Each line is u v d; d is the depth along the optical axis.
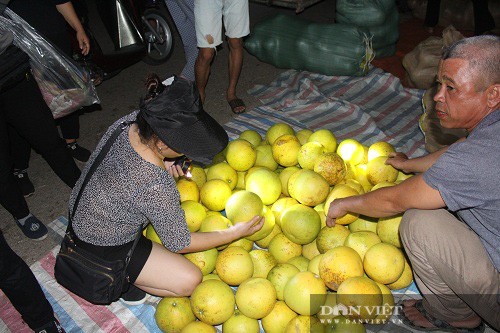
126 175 2.03
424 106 3.86
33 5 3.14
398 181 2.95
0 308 2.73
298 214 2.56
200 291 2.28
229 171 3.04
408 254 2.22
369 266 2.38
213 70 5.45
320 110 4.38
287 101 4.55
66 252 2.27
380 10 5.13
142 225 2.27
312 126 4.15
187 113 1.84
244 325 2.30
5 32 2.49
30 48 2.96
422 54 4.58
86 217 2.15
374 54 4.91
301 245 2.74
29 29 2.95
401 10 6.73
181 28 4.43
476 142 1.78
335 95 4.66
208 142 1.90
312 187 2.66
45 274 2.91
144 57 5.50
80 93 3.29
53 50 3.06
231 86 4.60
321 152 2.98
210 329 2.32
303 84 4.76
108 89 5.34
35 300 2.33
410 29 6.24
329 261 2.36
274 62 5.35
